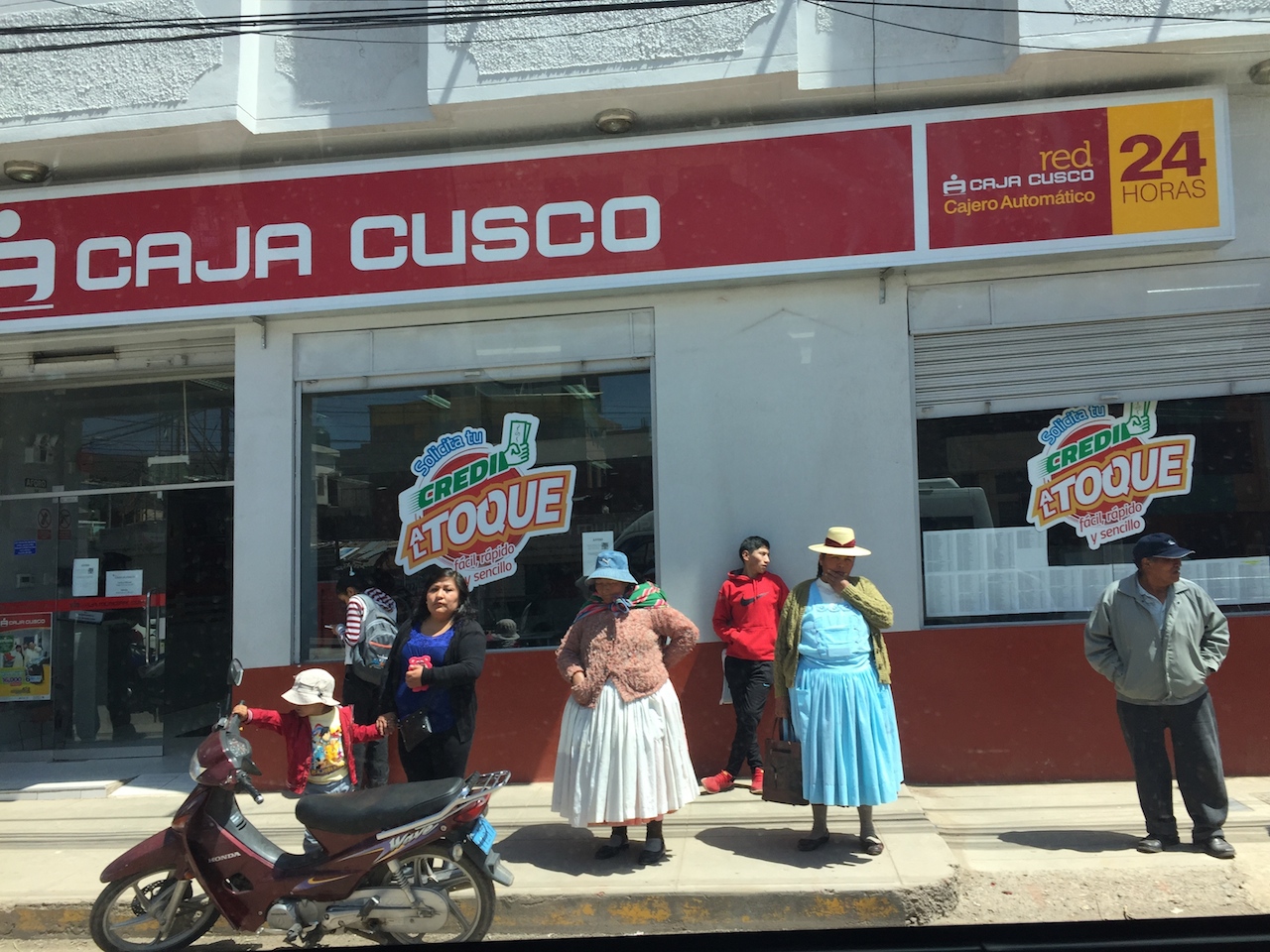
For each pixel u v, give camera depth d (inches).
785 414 265.1
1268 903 180.5
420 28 275.4
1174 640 200.4
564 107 265.4
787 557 262.1
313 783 183.9
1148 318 260.5
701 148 263.9
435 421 278.1
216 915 178.9
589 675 195.8
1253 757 249.0
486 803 175.3
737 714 249.4
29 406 317.1
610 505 271.6
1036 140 255.9
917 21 263.4
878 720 198.2
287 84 277.6
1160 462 260.1
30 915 193.6
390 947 171.8
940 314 264.5
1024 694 254.4
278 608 273.6
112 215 279.3
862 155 259.4
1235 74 258.5
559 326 274.4
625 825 201.5
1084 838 213.9
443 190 270.8
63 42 273.6
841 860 197.2
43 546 319.6
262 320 280.8
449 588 192.4
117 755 310.2
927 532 263.3
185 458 311.7
